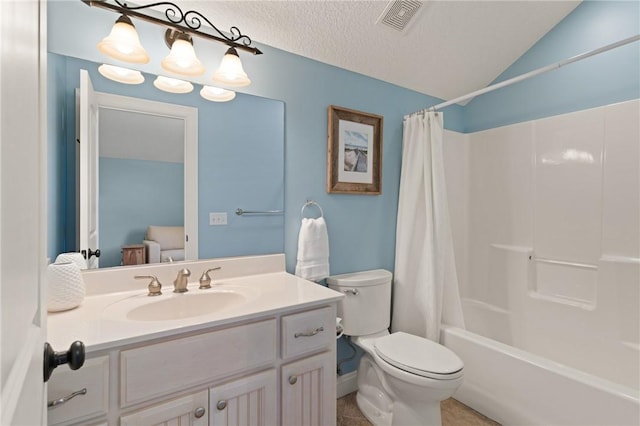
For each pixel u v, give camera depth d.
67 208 1.23
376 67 2.03
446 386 1.38
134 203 1.37
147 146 1.40
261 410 1.15
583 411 1.35
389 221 2.22
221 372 1.06
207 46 1.52
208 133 1.54
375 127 2.11
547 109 2.18
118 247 1.34
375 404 1.74
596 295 1.88
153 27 1.39
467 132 2.65
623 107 1.80
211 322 1.03
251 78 1.65
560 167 2.06
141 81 1.38
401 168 2.26
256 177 1.68
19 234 0.40
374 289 1.88
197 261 1.51
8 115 0.35
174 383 0.97
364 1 1.59
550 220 2.10
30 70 0.47
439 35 1.90
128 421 0.90
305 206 1.84
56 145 1.21
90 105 1.28
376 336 1.87
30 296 0.47
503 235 2.35
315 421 1.28
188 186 1.50
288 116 1.77
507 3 1.82
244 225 1.65
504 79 2.40
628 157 1.78
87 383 0.85
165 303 1.27
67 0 1.23
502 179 2.36
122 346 0.90
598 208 1.89
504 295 2.31
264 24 1.58
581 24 2.01
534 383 1.52
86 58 1.26
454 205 2.55
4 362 0.33
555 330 2.03
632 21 1.82
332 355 1.33
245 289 1.41
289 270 1.79
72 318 1.03
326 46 1.78
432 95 2.43
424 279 2.04
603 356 1.82
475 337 1.83
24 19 0.43
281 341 1.19
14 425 0.36
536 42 2.21
